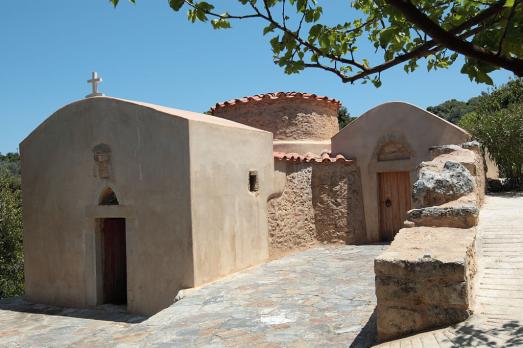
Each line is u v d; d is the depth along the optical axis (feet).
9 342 25.00
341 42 11.62
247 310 22.68
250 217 34.04
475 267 18.37
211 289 27.40
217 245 30.32
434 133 40.42
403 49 11.46
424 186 22.26
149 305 29.60
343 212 42.22
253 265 33.94
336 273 29.94
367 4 12.40
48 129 34.06
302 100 45.83
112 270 33.22
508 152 49.19
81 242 32.37
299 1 9.55
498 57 7.08
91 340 22.50
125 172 30.78
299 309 22.27
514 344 12.16
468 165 29.66
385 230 43.34
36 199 34.47
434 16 10.19
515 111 50.98
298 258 36.01
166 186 29.19
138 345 18.90
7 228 54.80
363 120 43.70
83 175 32.40
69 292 32.83
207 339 18.92
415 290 14.60
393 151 42.68
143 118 30.19
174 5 9.55
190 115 32.14
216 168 30.73
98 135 31.91
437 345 12.98
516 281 17.43
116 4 9.57
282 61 10.39
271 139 37.29
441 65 13.37
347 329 18.88
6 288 53.83
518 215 28.63
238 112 46.16
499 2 7.67
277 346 17.61
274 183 37.29
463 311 14.16
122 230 34.19
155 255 29.48
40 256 34.22
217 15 9.74
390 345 14.20
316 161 41.45
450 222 19.54
